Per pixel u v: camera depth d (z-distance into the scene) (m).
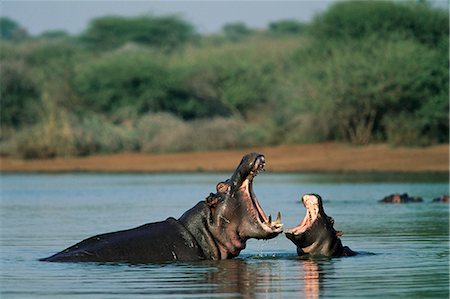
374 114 63.72
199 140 68.94
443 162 55.59
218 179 50.38
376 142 64.00
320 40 74.62
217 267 18.38
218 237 19.16
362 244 22.75
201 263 18.77
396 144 61.88
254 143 68.44
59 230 26.55
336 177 50.03
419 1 73.69
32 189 45.12
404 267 18.75
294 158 60.25
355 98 63.25
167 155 67.06
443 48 67.19
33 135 71.12
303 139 66.81
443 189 41.22
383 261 19.67
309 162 58.34
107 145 70.81
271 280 17.16
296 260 19.77
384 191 40.41
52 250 21.81
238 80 79.94
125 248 18.89
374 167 55.41
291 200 36.41
